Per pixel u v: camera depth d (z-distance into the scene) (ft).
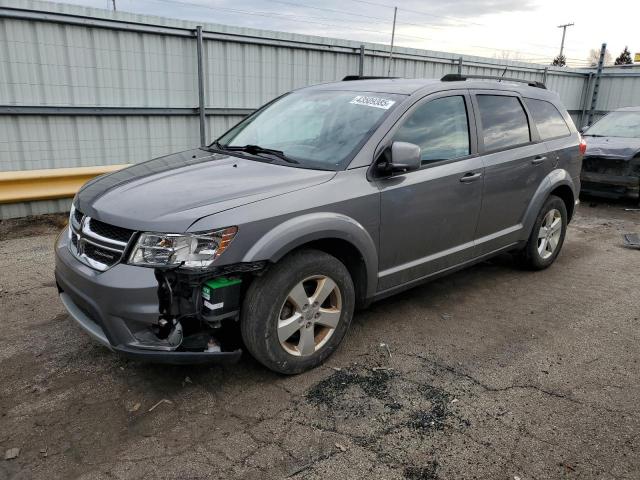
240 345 10.47
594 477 8.07
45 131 24.72
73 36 24.73
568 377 10.98
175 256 8.94
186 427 9.13
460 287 16.14
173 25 27.55
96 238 9.73
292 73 33.24
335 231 10.46
